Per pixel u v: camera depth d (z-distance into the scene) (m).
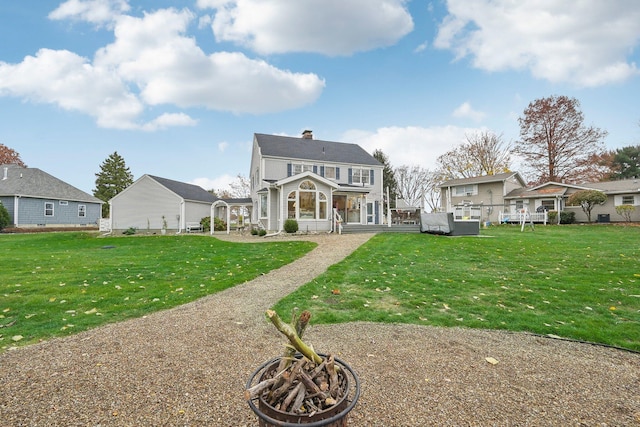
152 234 22.64
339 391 1.87
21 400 2.51
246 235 20.19
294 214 18.55
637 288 5.91
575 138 33.59
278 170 23.17
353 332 4.16
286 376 1.77
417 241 13.55
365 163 26.08
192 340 3.86
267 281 7.09
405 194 49.97
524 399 2.62
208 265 9.10
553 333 4.07
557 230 19.36
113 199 24.86
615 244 12.05
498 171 39.91
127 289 6.35
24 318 4.61
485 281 6.68
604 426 2.28
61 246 14.78
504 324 4.38
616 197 24.73
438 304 5.30
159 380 2.88
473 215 31.55
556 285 6.24
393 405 2.52
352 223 22.23
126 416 2.33
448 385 2.84
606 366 3.21
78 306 5.23
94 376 2.93
